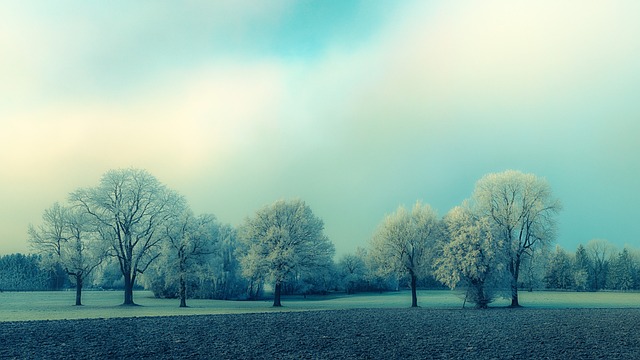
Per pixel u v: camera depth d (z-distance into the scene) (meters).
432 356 27.05
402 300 94.94
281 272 72.62
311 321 45.47
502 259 66.31
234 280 101.38
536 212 68.00
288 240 74.38
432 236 72.56
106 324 40.66
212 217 77.38
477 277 66.00
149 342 31.14
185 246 71.06
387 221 74.25
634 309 64.00
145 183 71.69
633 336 35.59
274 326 40.78
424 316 52.06
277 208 77.19
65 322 42.00
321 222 79.75
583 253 143.50
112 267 76.38
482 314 54.94
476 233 66.19
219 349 28.83
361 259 136.62
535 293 120.25
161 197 72.69
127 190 70.75
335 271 129.00
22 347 28.66
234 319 46.69
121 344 30.23
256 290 104.12
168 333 35.50
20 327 37.75
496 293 67.19
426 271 72.56
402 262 72.62
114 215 69.88
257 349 28.97
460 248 66.25
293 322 44.34
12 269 155.88
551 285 142.38
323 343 31.55
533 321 46.66
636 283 144.75
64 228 70.88
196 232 72.12
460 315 53.44
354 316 51.50
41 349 28.05
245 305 77.38
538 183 68.44
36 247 70.06
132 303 70.94
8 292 137.75
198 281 97.56
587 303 80.38
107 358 25.66
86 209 70.62
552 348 29.95
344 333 36.75
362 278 136.12
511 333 37.34
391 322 45.09
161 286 104.12
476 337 34.97
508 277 66.94
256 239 77.12
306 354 27.42
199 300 95.81
